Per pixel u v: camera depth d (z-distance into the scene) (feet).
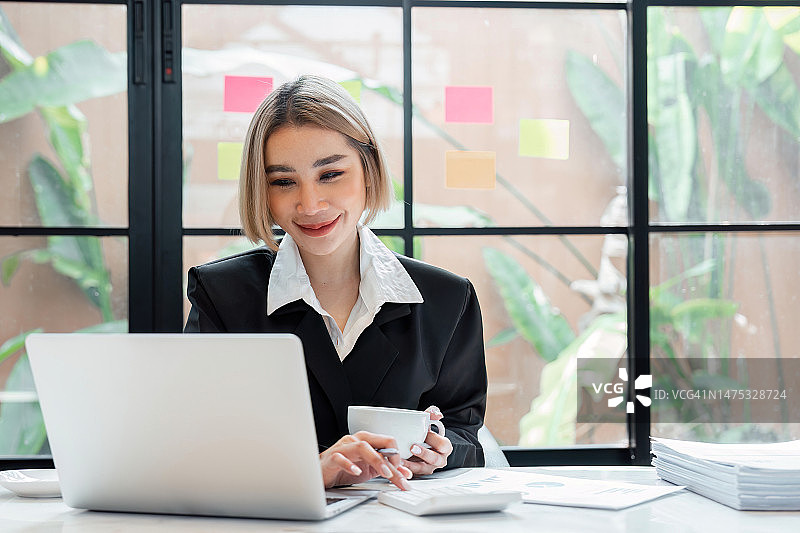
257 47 8.22
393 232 8.23
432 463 4.28
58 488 4.10
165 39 8.05
